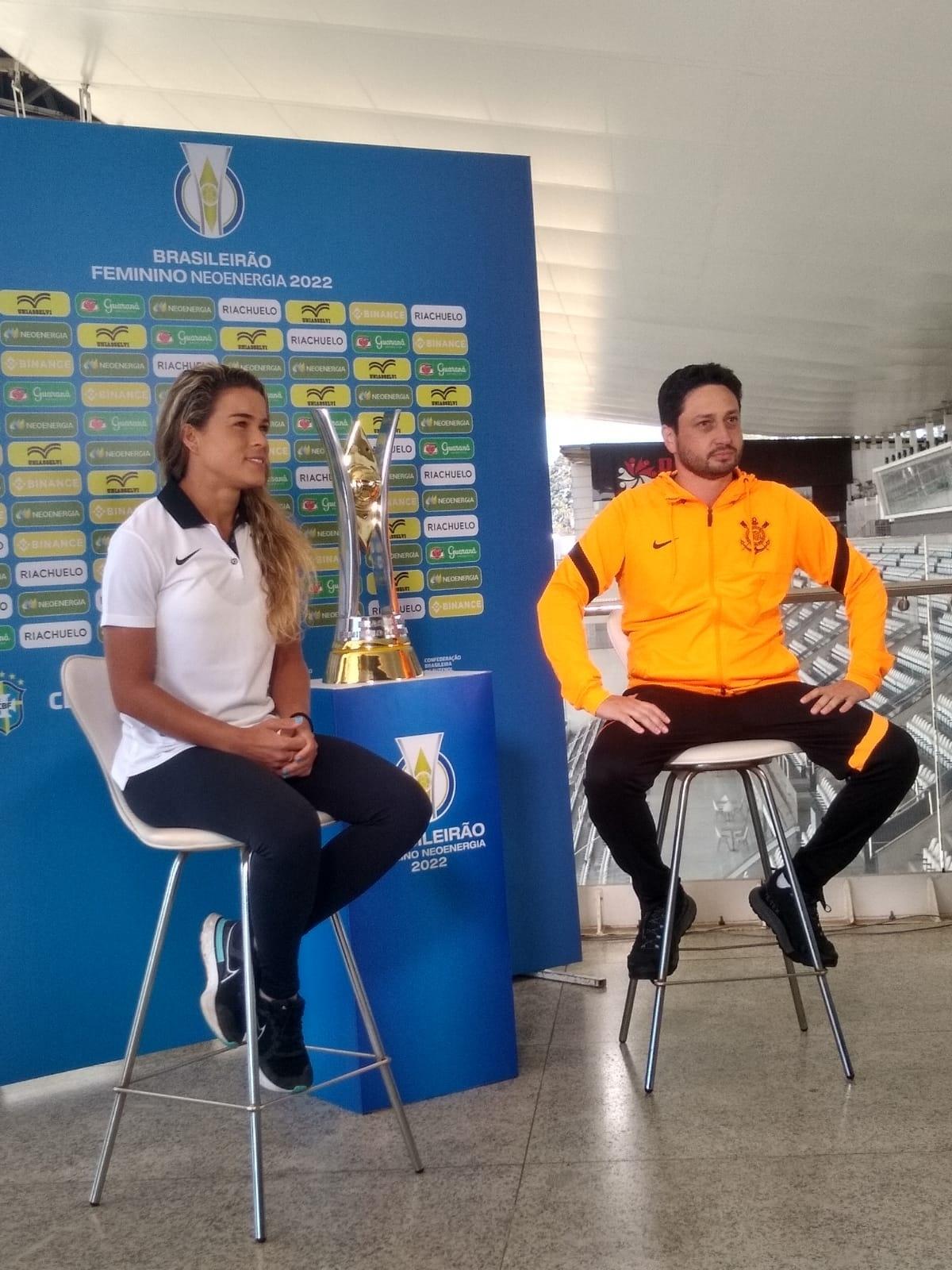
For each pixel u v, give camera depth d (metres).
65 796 2.73
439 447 3.11
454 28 4.98
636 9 4.49
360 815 2.22
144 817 2.17
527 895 3.24
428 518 3.11
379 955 2.44
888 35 4.44
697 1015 2.88
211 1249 1.89
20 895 2.70
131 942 2.80
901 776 2.61
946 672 3.51
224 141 2.87
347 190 3.00
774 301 9.40
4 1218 2.05
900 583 3.49
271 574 2.36
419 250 3.07
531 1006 3.04
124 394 2.78
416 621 3.10
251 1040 1.98
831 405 14.84
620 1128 2.25
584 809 3.52
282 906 2.06
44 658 2.71
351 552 2.62
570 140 6.19
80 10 5.34
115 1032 2.79
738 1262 1.73
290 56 5.62
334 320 2.99
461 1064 2.52
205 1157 2.26
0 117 2.68
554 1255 1.79
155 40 5.63
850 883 3.59
